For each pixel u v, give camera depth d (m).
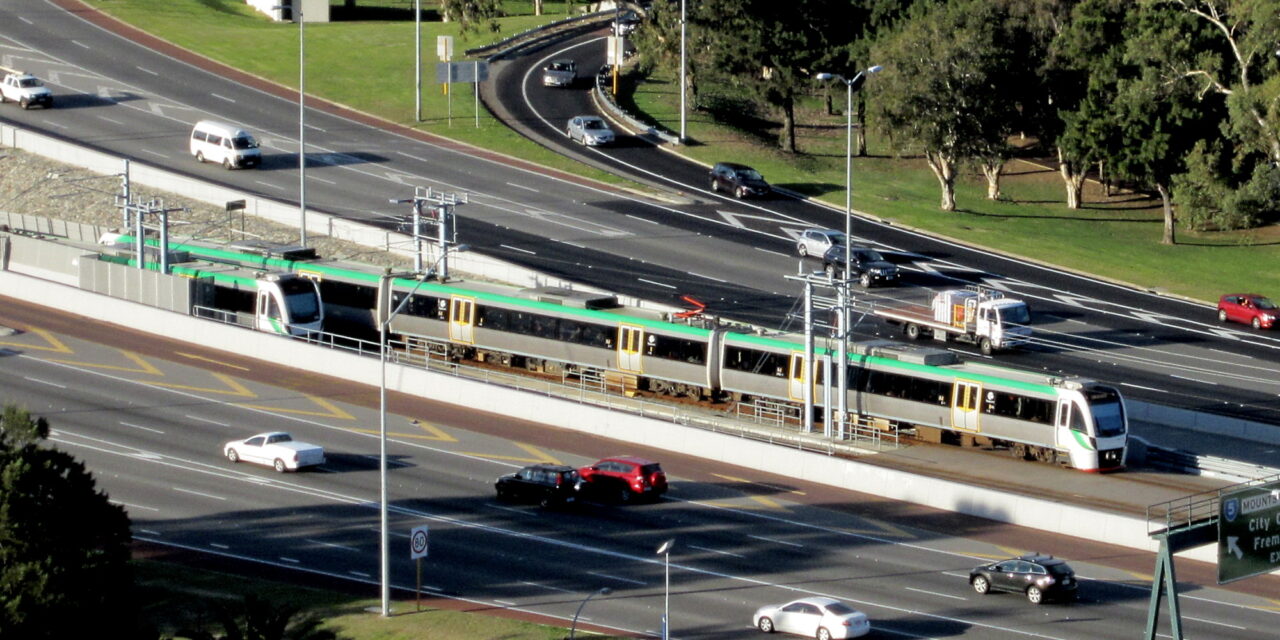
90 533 181.25
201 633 167.50
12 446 182.12
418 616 196.62
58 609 172.75
